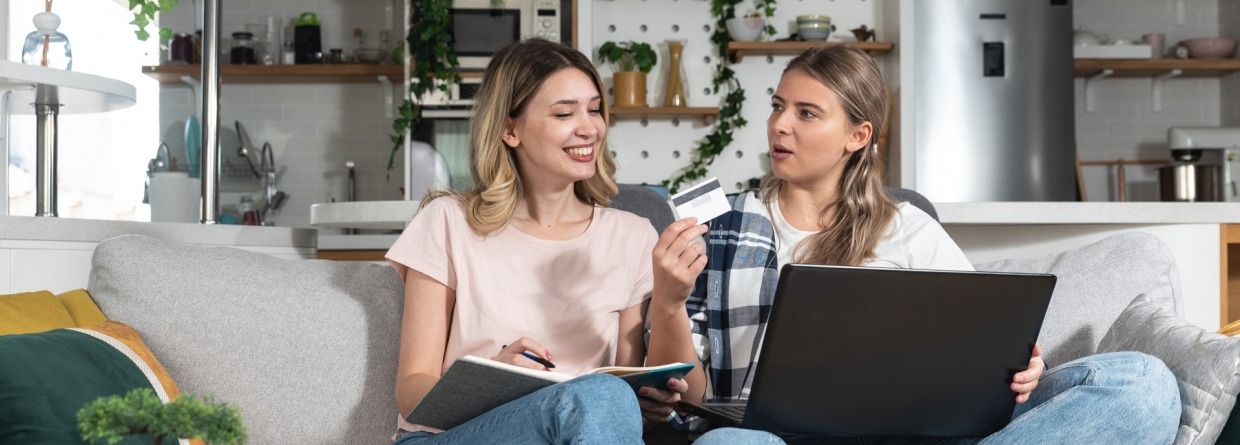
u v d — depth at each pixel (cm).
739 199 220
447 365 188
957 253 210
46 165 286
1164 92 632
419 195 529
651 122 554
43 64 292
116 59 595
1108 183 625
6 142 436
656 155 554
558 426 143
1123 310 213
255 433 191
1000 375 164
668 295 176
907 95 523
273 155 609
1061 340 214
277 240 286
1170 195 557
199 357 192
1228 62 589
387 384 199
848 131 207
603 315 192
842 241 207
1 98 279
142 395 96
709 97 554
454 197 197
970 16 532
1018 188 531
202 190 294
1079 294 218
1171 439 174
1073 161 534
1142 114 629
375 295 205
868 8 553
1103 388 167
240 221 585
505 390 152
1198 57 602
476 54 529
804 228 213
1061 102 534
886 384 158
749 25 528
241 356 193
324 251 513
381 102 611
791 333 151
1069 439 166
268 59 587
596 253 195
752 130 553
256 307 196
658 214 231
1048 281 159
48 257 221
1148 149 628
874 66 212
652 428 192
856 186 212
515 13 527
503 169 191
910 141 525
